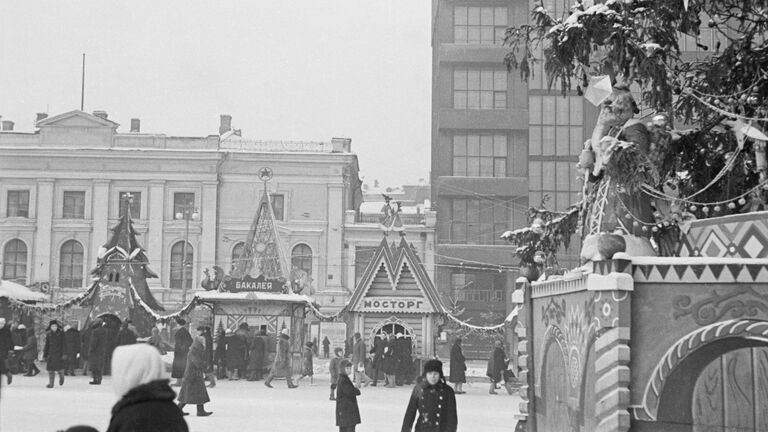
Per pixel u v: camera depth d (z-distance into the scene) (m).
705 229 10.12
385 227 60.75
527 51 11.73
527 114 64.56
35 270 65.25
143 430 4.48
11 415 18.94
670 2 11.30
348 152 66.88
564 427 9.82
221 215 65.81
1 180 65.88
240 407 22.64
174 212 65.75
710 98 12.60
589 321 8.82
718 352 8.29
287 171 66.19
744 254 9.58
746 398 8.19
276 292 35.31
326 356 60.19
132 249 36.06
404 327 34.41
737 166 12.45
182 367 28.02
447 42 65.56
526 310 11.61
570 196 63.56
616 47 10.11
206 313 52.22
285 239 65.75
